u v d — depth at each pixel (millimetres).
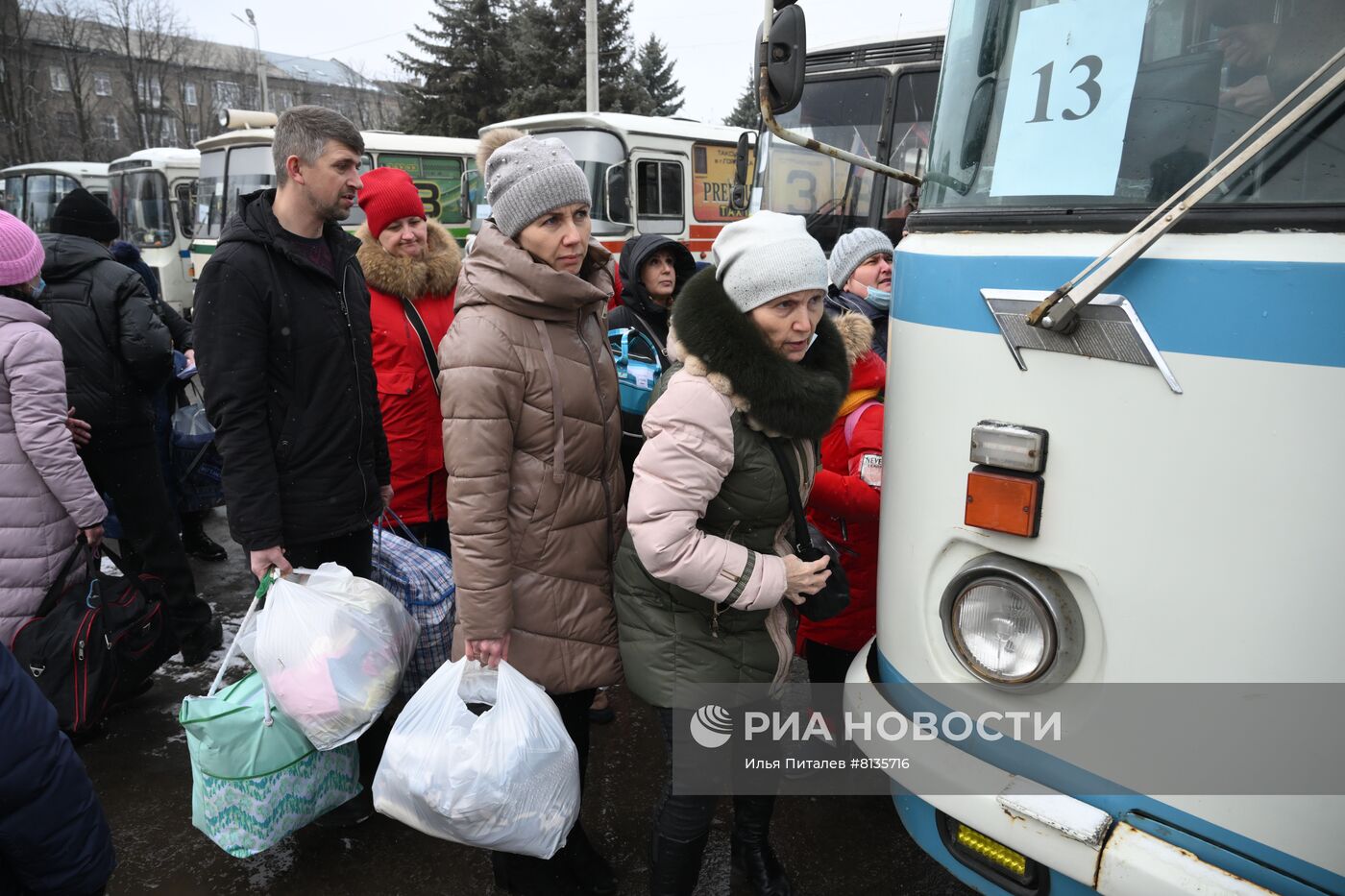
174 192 14453
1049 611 1569
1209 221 1368
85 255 3375
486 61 31516
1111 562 1496
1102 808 1566
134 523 3557
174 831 2664
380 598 2428
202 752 2174
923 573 1792
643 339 3252
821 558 1960
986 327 1625
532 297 1966
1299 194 1328
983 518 1626
